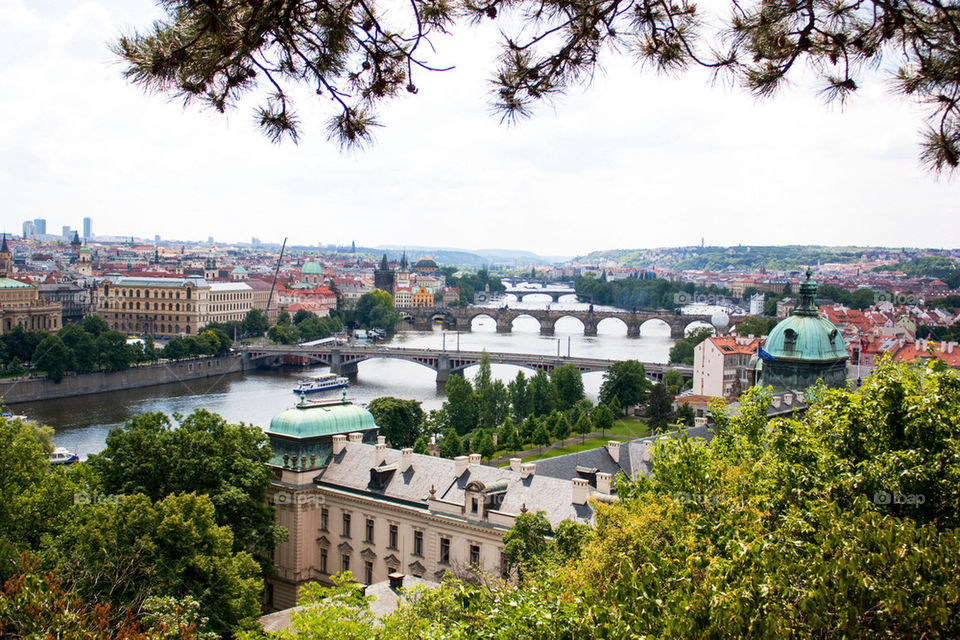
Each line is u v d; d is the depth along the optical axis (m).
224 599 86.56
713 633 38.72
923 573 40.97
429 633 57.31
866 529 43.91
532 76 26.19
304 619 68.62
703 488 69.81
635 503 77.94
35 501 90.31
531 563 87.62
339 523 123.44
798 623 38.69
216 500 107.81
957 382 62.94
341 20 25.09
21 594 46.72
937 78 26.94
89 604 64.19
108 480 109.44
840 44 26.66
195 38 24.33
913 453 57.84
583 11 26.05
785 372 174.88
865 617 39.28
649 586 45.66
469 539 108.06
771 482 63.41
